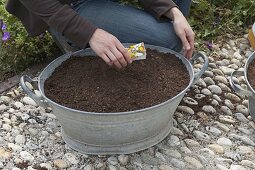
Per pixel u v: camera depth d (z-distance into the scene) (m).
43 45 2.21
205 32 2.38
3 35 2.13
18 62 2.19
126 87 1.70
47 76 1.77
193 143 1.78
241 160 1.72
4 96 2.03
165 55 1.85
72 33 1.62
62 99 1.67
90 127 1.60
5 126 1.87
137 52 1.65
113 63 1.60
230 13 2.48
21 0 1.67
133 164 1.69
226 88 2.06
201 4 2.44
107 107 1.62
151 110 1.55
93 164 1.70
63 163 1.70
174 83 1.72
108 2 1.92
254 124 1.88
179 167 1.69
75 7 1.91
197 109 1.94
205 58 1.78
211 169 1.68
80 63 1.82
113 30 1.87
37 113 1.94
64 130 1.76
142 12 1.92
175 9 1.83
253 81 1.84
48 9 1.62
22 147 1.78
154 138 1.73
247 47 2.35
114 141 1.67
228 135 1.83
